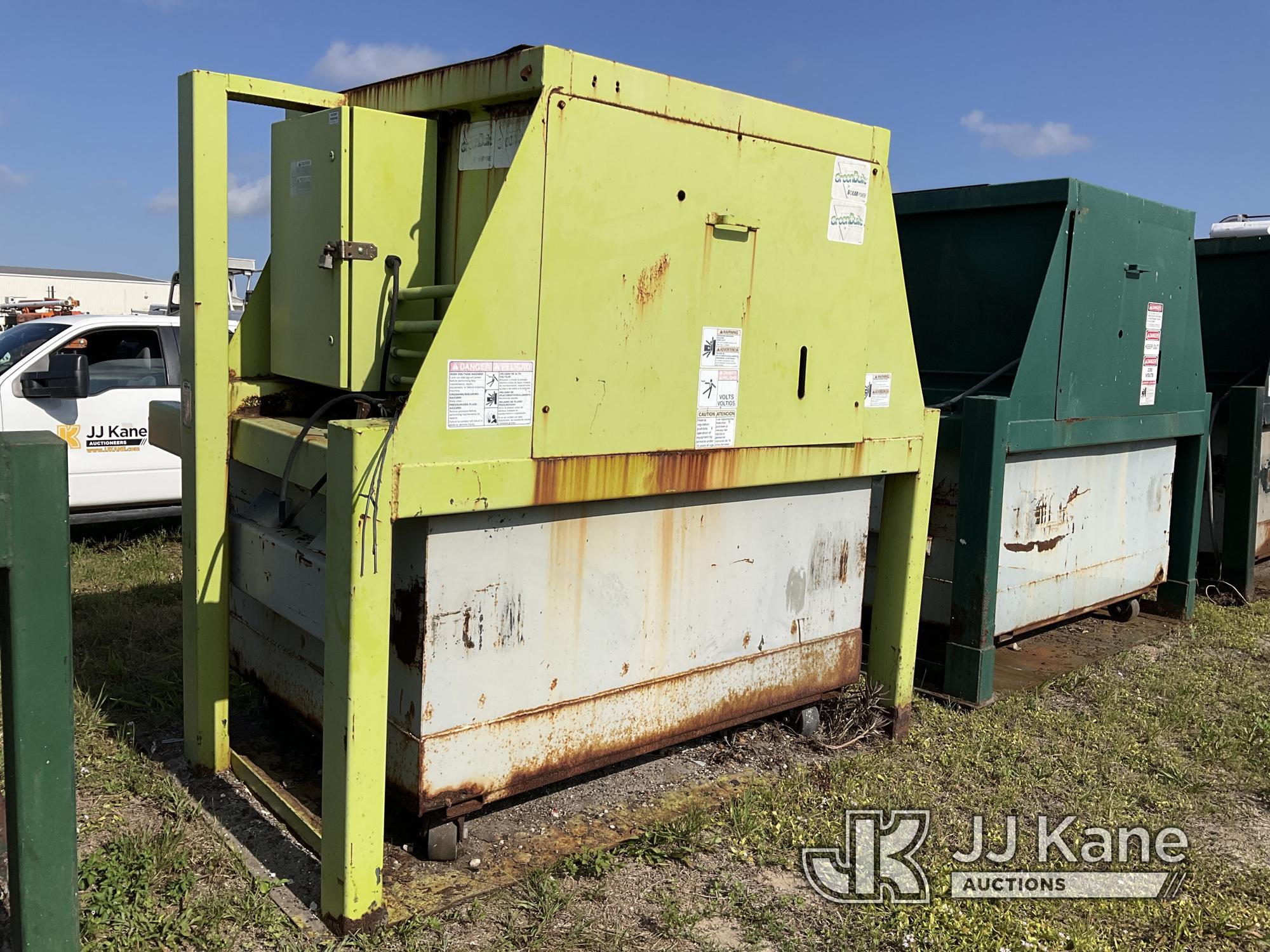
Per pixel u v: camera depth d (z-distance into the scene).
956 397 5.07
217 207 3.23
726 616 3.53
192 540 3.38
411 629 2.72
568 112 2.70
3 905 2.66
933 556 5.02
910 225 5.76
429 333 3.13
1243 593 6.97
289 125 3.20
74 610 5.30
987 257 5.41
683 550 3.33
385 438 2.46
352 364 3.00
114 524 7.49
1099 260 5.20
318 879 2.88
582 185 2.76
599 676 3.16
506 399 2.68
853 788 3.65
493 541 2.79
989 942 2.77
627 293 2.92
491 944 2.62
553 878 2.93
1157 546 6.29
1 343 6.94
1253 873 3.23
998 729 4.36
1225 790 3.90
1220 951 2.82
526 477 2.76
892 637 4.18
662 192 2.96
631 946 2.67
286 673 3.45
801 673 3.89
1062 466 5.30
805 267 3.43
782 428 3.46
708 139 3.05
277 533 3.21
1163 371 5.89
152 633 5.01
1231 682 5.16
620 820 3.33
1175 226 5.84
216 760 3.48
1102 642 5.85
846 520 3.94
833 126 3.45
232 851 2.97
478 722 2.86
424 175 3.09
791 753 4.01
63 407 6.54
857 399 3.72
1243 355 7.62
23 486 1.77
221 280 3.29
